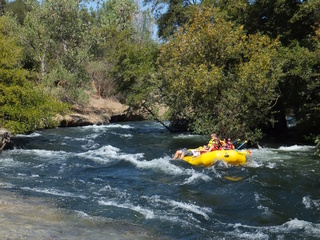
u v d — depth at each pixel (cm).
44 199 825
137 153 1677
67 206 778
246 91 1628
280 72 1670
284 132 2358
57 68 3288
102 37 3903
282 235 670
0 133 1550
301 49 1730
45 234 579
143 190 980
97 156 1543
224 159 1284
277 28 2027
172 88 1769
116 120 3641
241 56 1911
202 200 901
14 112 1647
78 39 3881
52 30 3528
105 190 965
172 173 1198
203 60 1759
